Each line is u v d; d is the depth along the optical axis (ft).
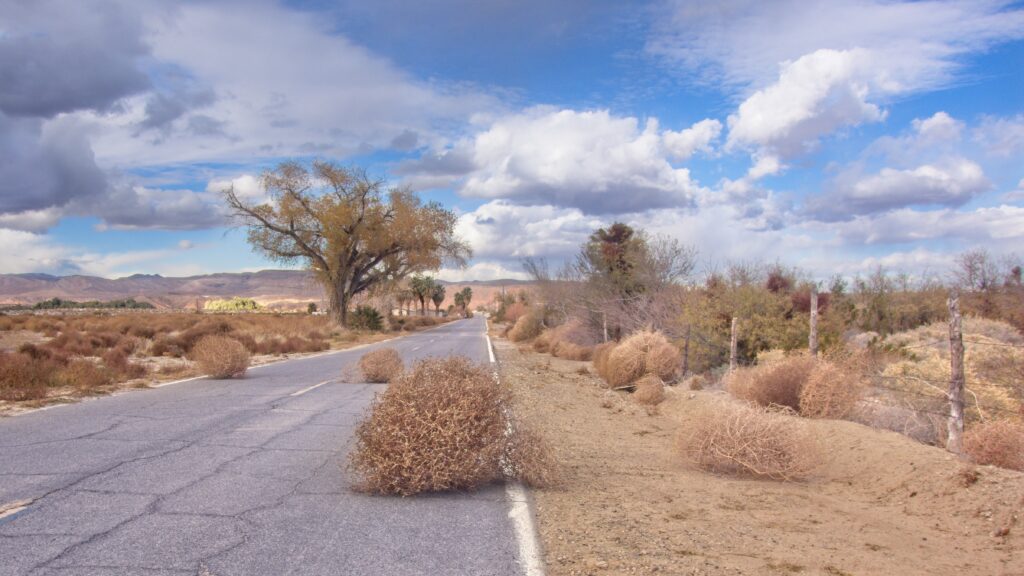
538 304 137.59
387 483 18.86
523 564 13.74
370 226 160.86
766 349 56.13
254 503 17.75
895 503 20.62
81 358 56.29
